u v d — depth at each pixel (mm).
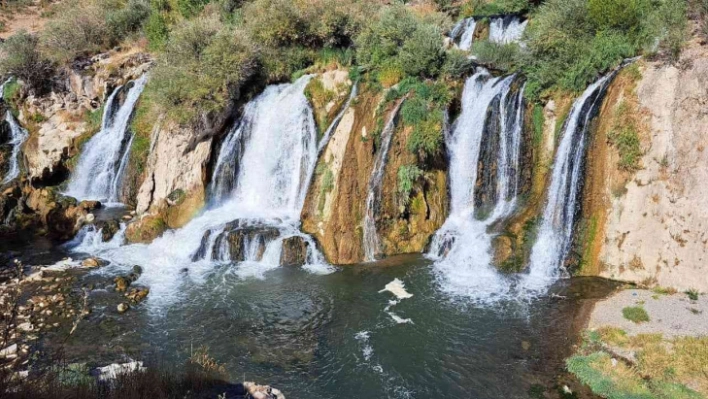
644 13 22922
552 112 23344
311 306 19281
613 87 21453
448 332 17391
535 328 17344
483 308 18672
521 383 14922
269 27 30406
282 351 16750
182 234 24359
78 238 25219
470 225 23594
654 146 20000
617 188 20641
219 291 20500
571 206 21406
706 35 20656
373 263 22484
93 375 13852
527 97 23766
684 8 22016
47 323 18188
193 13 39688
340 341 17172
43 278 21438
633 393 13969
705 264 18297
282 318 18594
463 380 15180
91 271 22125
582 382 14734
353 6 32594
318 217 23938
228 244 23078
